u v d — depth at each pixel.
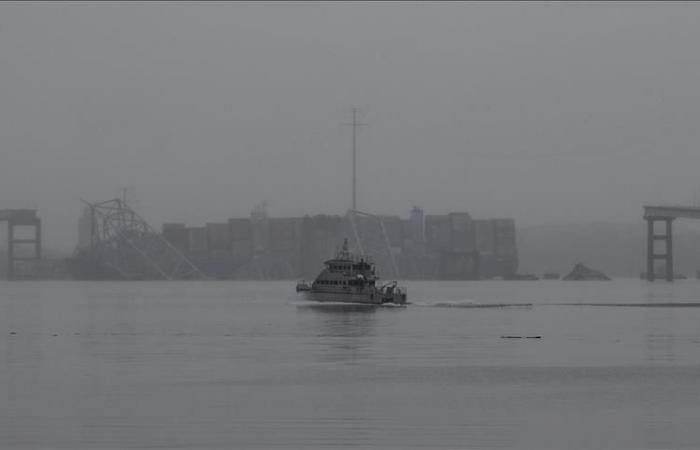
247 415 161.00
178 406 169.12
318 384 197.50
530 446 139.50
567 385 196.62
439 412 164.75
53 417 158.25
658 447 138.62
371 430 150.00
